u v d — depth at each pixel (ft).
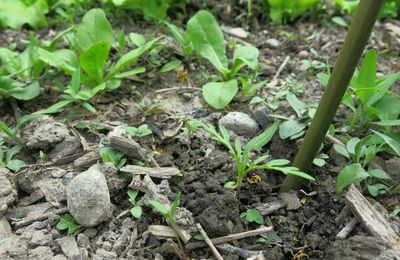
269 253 1.39
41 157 1.66
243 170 1.47
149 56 2.06
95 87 1.83
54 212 1.51
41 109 1.89
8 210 1.54
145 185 1.51
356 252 1.35
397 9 2.44
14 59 1.96
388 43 2.24
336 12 2.41
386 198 1.54
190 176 1.56
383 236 1.39
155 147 1.69
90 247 1.44
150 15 2.30
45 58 1.81
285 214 1.50
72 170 1.62
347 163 1.61
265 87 1.94
